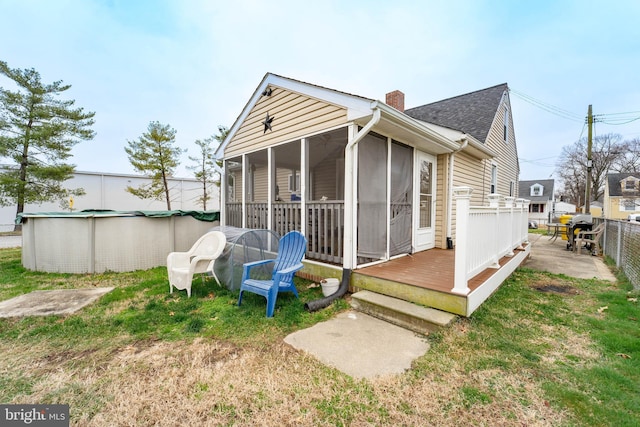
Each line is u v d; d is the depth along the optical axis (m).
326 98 4.10
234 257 4.11
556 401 1.75
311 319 3.06
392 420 1.62
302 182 4.62
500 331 2.67
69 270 5.44
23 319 3.09
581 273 5.21
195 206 19.56
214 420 1.63
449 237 5.94
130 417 1.66
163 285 4.43
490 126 7.62
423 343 2.51
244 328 2.83
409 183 5.09
